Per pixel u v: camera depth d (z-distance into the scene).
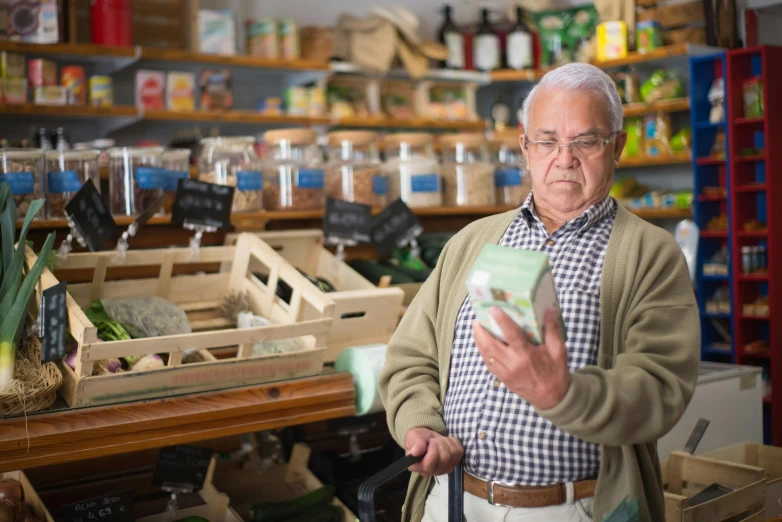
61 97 3.97
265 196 3.02
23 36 3.96
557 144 1.47
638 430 1.26
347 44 5.08
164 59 4.34
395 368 1.67
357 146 3.23
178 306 2.50
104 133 4.43
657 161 4.93
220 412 2.07
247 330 2.16
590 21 5.38
